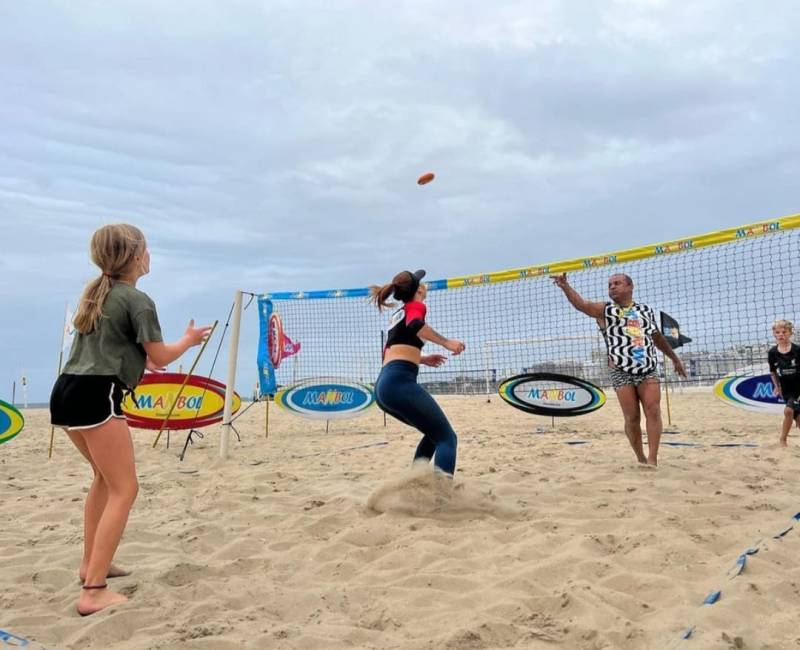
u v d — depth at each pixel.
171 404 8.27
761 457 5.81
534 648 2.02
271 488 5.05
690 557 2.79
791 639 1.99
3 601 2.58
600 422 10.73
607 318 5.29
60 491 5.30
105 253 2.62
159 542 3.50
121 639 2.19
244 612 2.38
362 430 10.77
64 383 2.54
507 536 3.32
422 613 2.38
